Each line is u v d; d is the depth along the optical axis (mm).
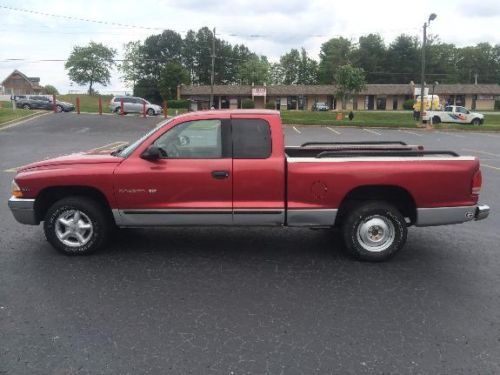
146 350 3578
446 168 5418
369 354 3537
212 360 3447
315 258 5734
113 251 5930
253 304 4391
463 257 5820
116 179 5438
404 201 5801
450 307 4359
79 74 116000
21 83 110562
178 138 5551
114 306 4328
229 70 119750
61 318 4086
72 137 24328
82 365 3379
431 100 45969
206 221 5496
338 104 84000
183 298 4516
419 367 3373
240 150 5430
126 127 30422
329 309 4297
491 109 84438
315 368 3352
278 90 83938
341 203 5535
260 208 5438
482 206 5664
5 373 3275
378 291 4723
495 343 3715
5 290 4684
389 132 33219
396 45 113688
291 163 5379
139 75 111250
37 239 6430
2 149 18516
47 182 5520
